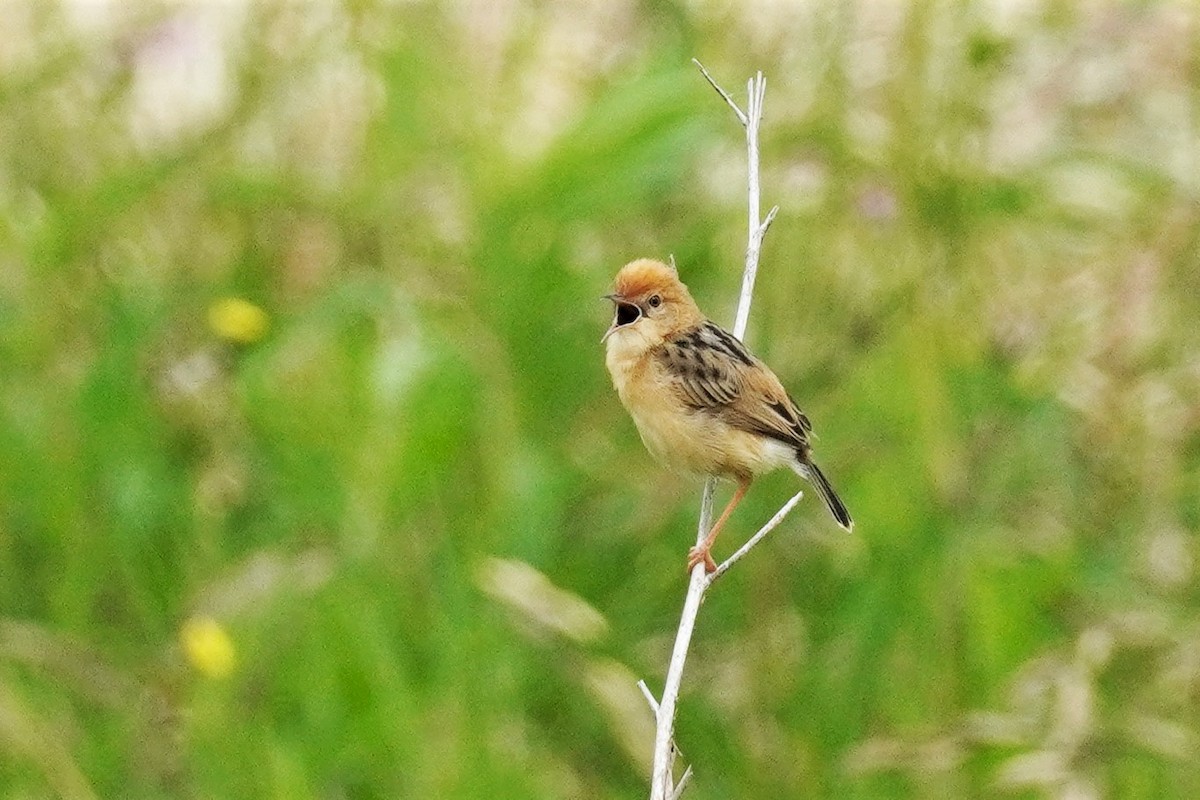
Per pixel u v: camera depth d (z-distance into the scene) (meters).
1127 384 11.59
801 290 12.01
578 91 12.93
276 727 10.29
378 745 10.07
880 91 12.39
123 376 11.48
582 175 11.50
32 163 12.76
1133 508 11.60
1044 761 10.04
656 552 11.40
